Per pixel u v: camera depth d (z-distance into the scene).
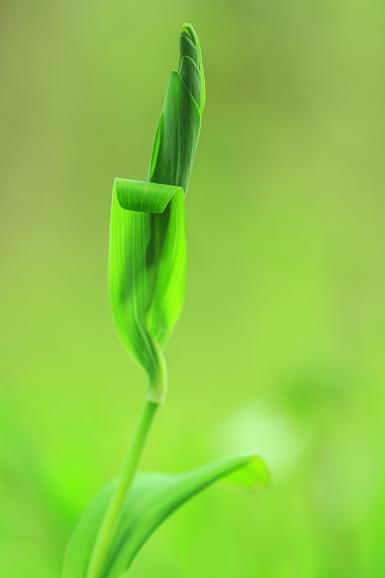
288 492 0.85
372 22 1.86
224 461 0.62
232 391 1.63
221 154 2.04
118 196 0.59
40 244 2.27
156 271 0.61
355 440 0.82
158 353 0.61
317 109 1.91
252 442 0.82
